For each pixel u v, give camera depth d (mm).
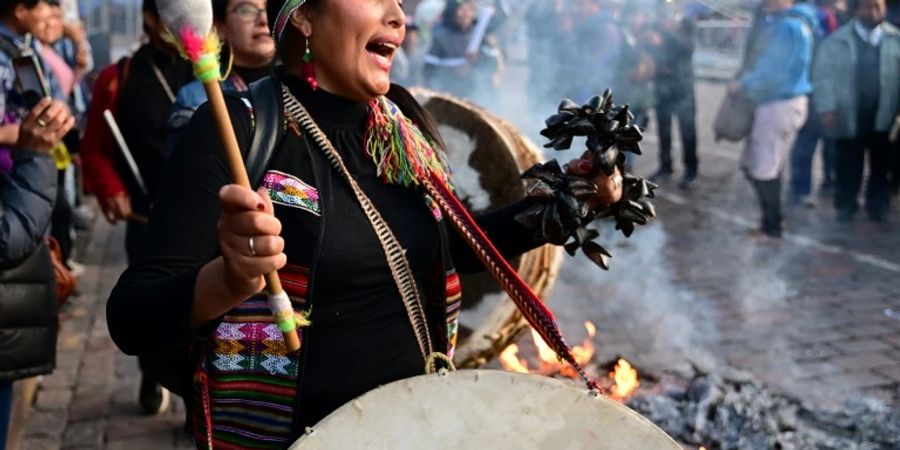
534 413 1642
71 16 8047
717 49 18234
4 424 3006
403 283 1726
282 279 1619
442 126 3441
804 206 8438
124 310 1473
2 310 2891
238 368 1650
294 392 1649
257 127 1622
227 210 1285
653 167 10516
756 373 4465
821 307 5496
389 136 1730
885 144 7633
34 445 3848
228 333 1635
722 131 7480
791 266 6426
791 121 7105
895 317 5305
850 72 7527
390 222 1728
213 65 1267
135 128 3982
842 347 4840
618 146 1802
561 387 1666
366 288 1690
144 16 3963
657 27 9406
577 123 1769
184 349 1689
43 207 2805
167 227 1537
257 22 3076
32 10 4121
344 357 1683
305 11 1682
